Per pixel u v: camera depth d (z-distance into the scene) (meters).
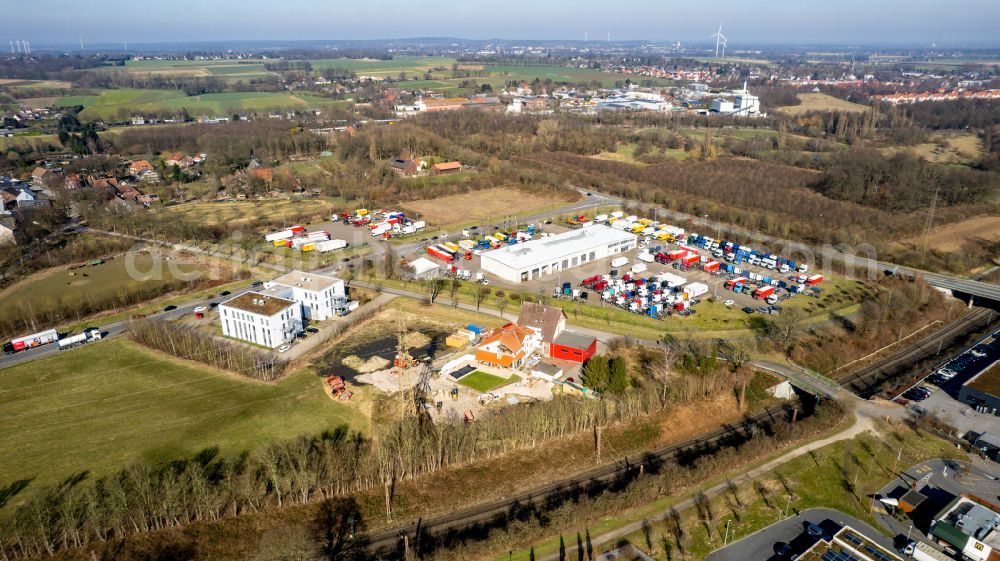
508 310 174.00
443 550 90.94
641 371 143.38
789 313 167.38
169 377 137.38
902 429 122.81
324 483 104.69
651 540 94.88
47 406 125.69
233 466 107.44
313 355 147.75
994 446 114.06
